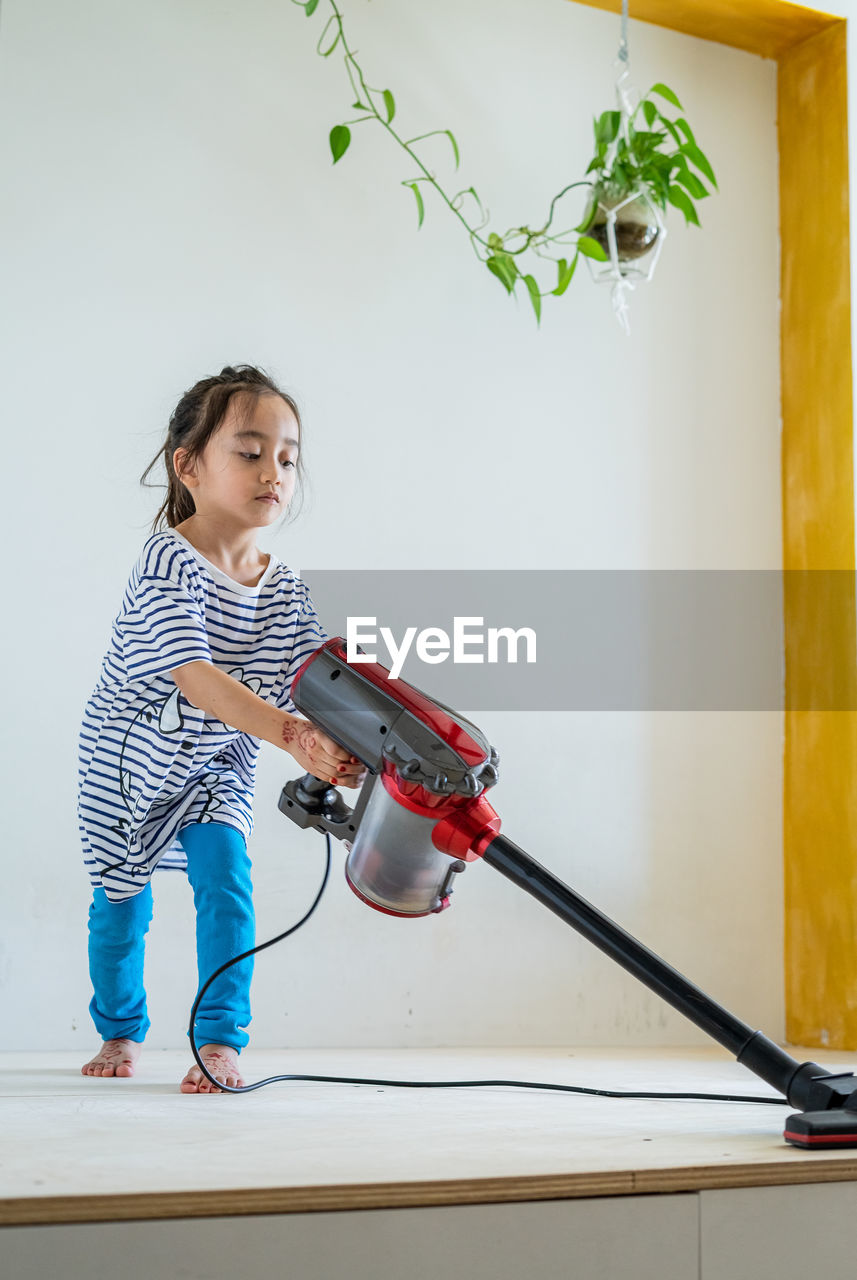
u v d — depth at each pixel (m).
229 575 1.54
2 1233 0.70
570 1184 0.81
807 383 2.47
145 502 2.04
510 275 2.10
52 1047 1.91
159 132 2.11
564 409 2.36
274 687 1.57
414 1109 1.17
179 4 2.14
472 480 2.28
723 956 2.37
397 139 2.20
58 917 1.93
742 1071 1.70
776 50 2.56
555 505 2.34
